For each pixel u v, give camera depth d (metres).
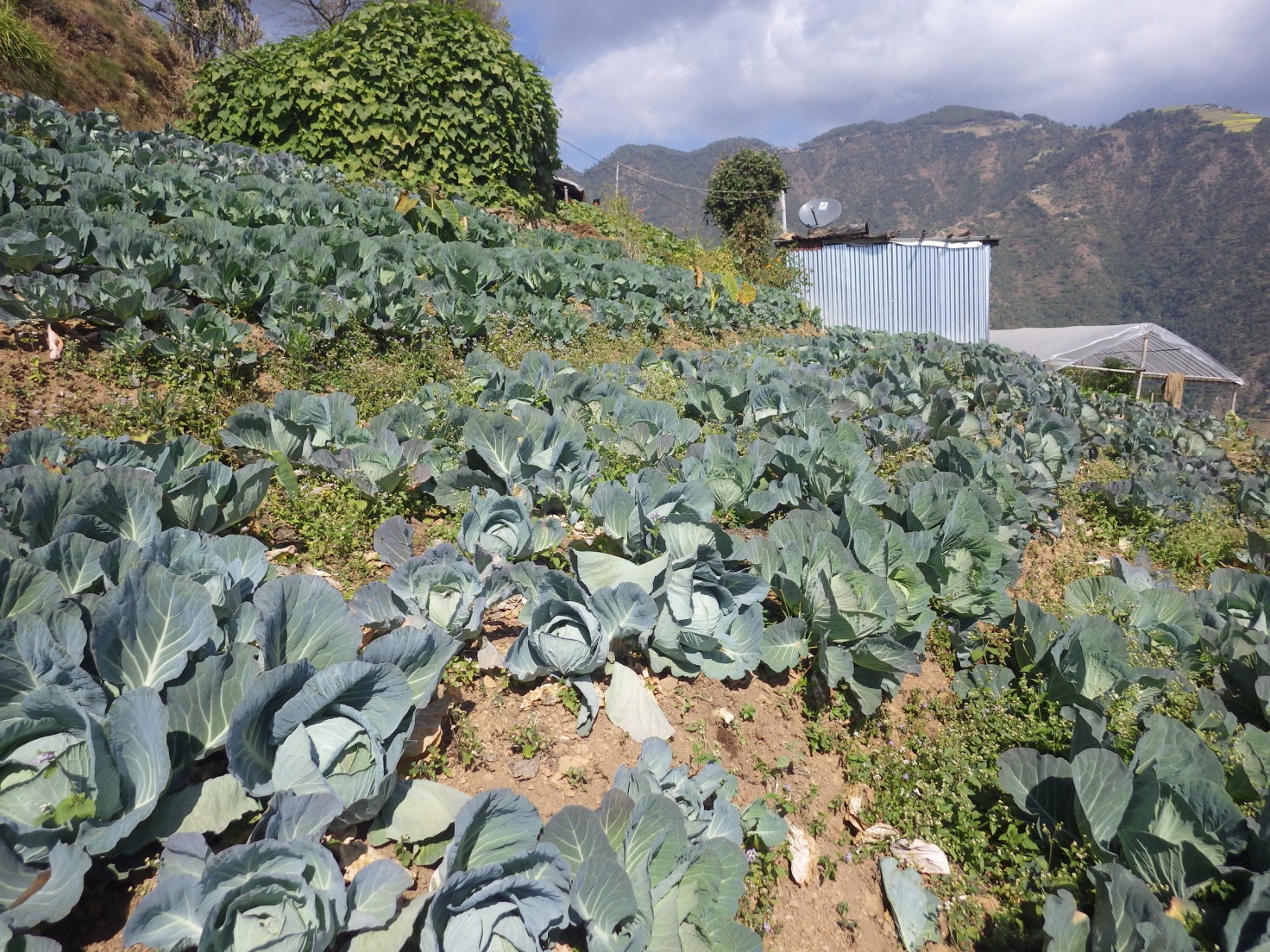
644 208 25.36
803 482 5.96
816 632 4.53
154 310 6.34
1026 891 3.61
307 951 2.15
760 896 3.30
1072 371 25.78
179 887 2.08
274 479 4.98
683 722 3.97
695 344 12.24
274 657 2.78
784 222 34.12
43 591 2.69
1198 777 3.61
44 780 2.31
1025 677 5.05
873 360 11.80
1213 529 8.52
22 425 4.86
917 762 4.31
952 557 5.32
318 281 8.23
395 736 2.76
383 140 15.22
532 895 2.55
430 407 6.18
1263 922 2.93
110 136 11.91
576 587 3.76
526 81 17.22
